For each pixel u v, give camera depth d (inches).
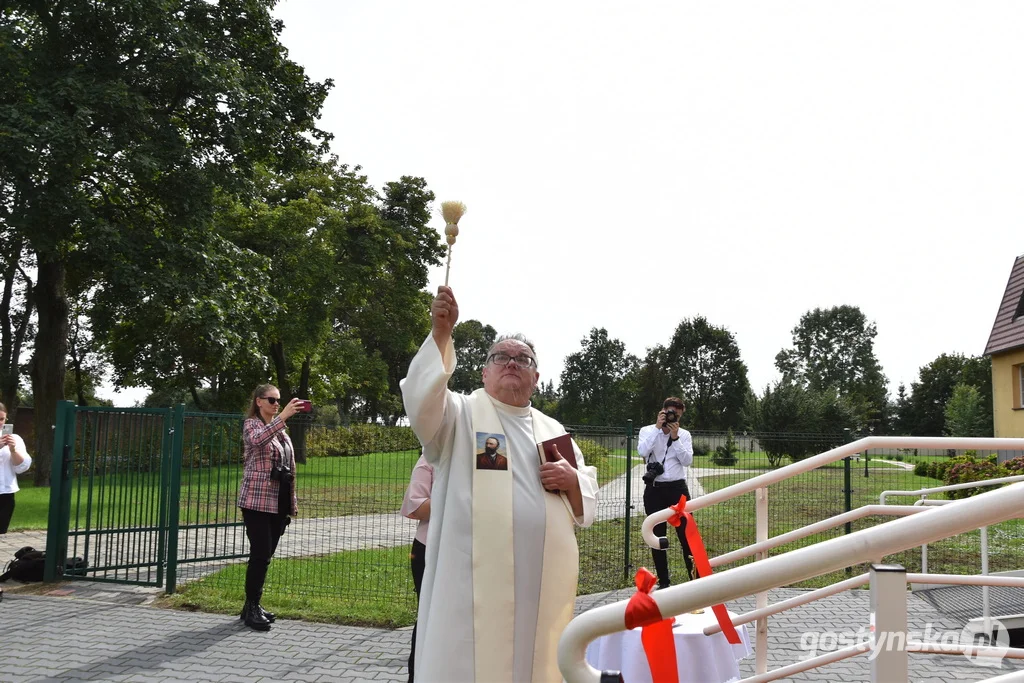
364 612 280.1
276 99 868.6
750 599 306.8
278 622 272.5
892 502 380.5
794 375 3725.4
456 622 124.5
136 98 703.7
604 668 164.9
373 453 329.4
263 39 867.4
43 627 264.7
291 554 366.6
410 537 344.8
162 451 325.4
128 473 331.6
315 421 333.7
